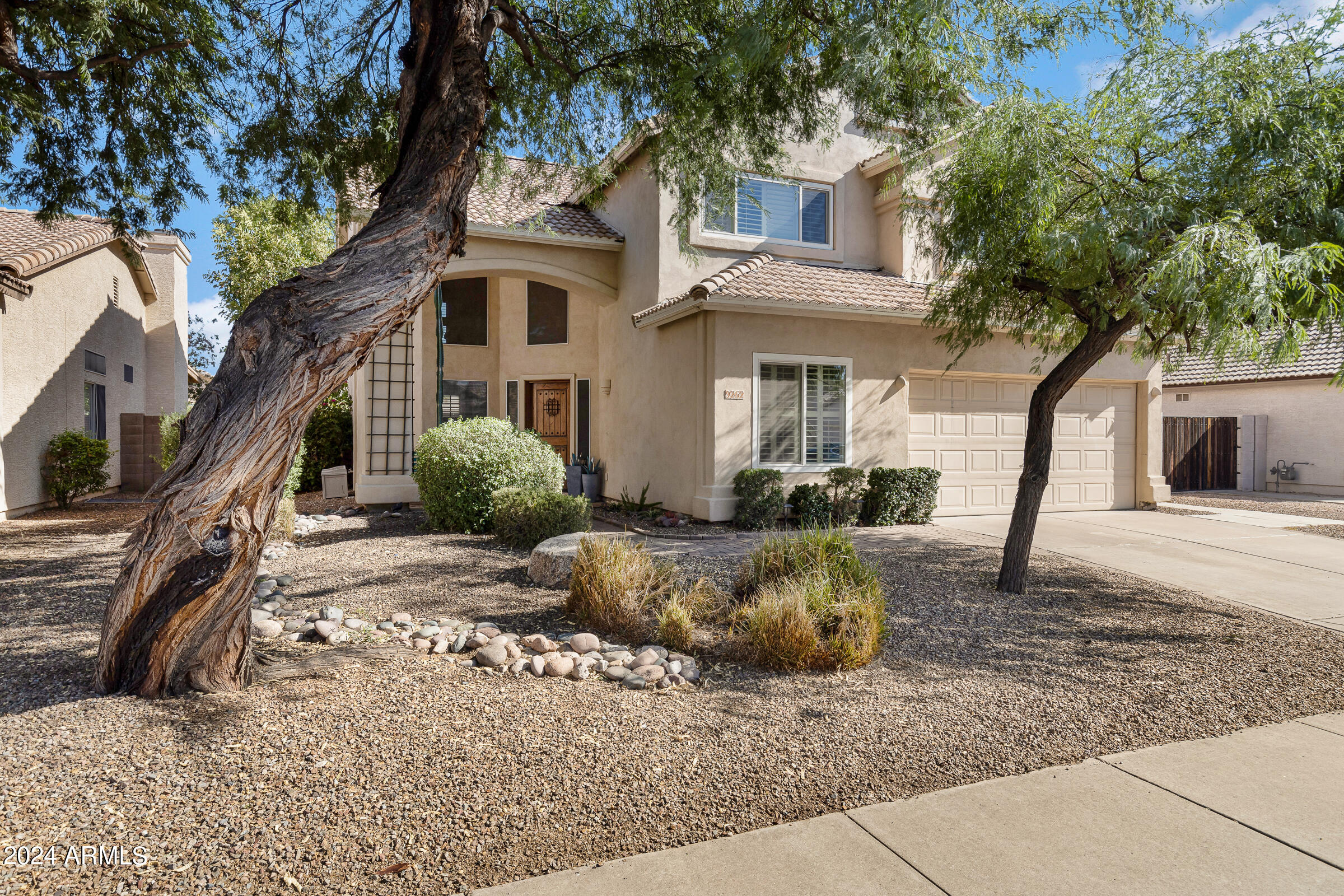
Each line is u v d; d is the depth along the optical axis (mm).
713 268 13375
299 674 4598
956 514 12977
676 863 2982
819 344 12023
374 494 12703
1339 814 3418
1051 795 3580
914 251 13656
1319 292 5598
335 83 7945
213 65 7555
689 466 12141
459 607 6492
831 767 3785
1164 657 5641
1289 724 4500
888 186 9297
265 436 4023
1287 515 13570
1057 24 6309
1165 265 5234
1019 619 6578
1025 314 8250
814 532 6918
